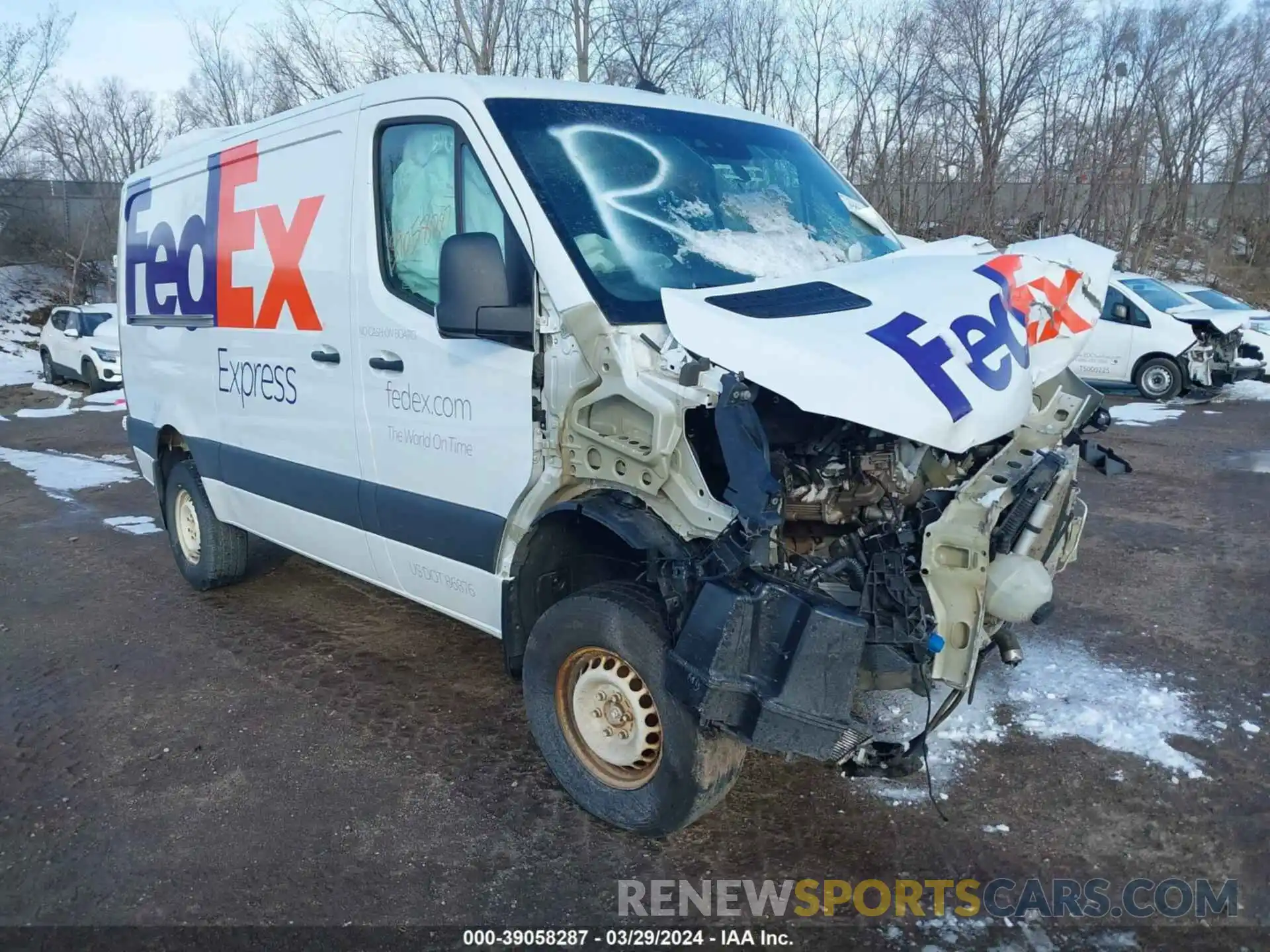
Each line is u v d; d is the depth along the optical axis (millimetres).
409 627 5906
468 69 17375
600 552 4027
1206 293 17312
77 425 15453
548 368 3678
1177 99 31234
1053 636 5375
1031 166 25719
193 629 5957
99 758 4402
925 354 3074
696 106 4633
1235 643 5270
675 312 3162
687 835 3691
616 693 3617
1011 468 3396
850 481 3471
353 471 4750
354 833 3764
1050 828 3664
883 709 4473
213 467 5961
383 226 4352
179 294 6094
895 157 23984
